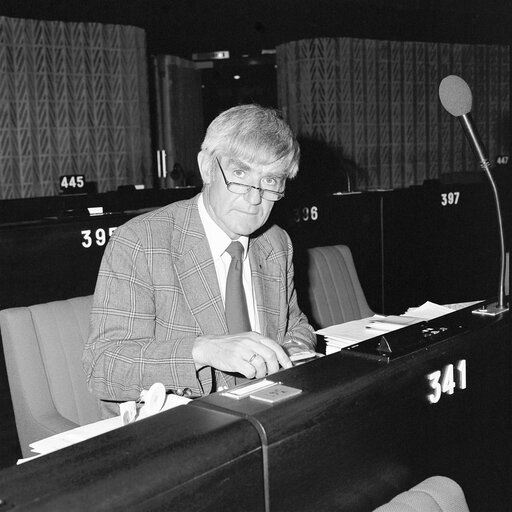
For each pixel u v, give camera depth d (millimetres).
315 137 8867
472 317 1439
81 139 7863
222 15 8188
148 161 8461
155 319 1535
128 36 8117
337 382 1018
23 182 7500
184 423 860
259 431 872
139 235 1541
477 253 5281
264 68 10062
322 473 971
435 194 5047
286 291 1785
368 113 9125
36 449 1088
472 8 9148
